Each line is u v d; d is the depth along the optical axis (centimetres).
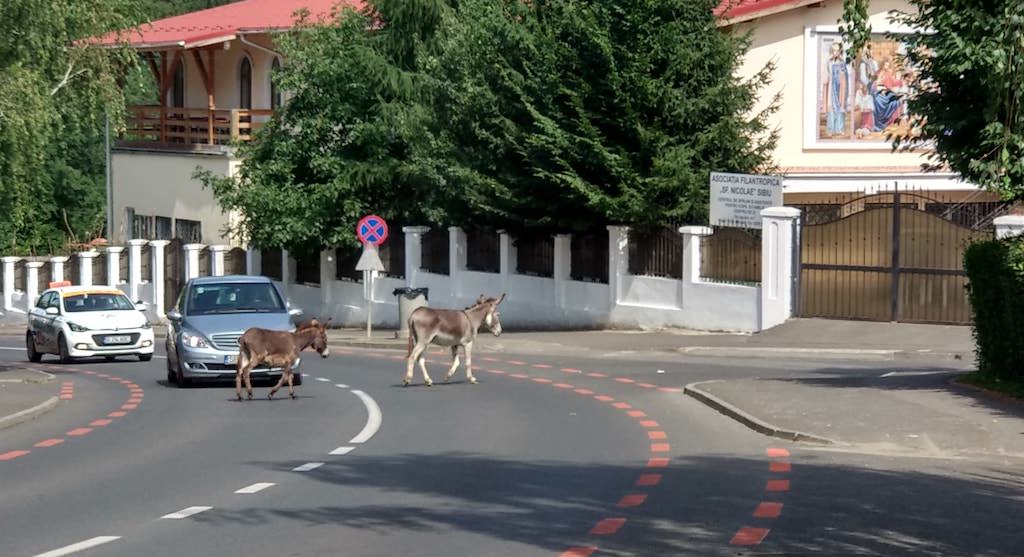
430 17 4394
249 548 1013
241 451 1574
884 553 967
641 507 1157
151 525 1113
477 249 4003
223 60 5803
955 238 2872
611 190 3375
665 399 2023
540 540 1026
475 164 3725
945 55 1753
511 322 3841
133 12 3384
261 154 4516
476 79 3666
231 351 2461
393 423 1811
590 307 3572
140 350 3400
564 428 1719
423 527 1084
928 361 2609
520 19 3675
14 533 1084
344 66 4375
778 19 4091
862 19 1580
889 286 2972
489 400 2083
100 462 1509
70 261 5906
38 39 2834
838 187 4200
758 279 3148
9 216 3075
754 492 1222
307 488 1294
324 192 4319
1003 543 999
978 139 1814
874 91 4194
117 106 3256
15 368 3083
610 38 3309
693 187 3250
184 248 5162
